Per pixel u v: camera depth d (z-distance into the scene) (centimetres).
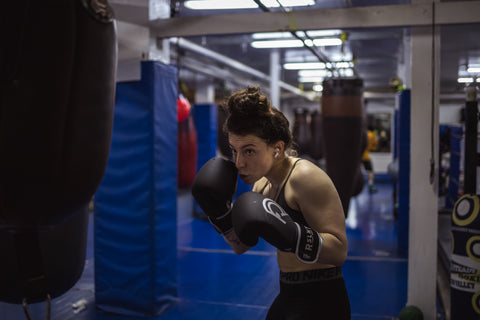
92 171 78
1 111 68
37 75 68
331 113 302
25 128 68
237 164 104
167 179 280
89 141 75
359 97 303
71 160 73
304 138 791
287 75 811
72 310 280
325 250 96
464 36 479
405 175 419
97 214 278
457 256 217
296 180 105
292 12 245
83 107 73
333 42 488
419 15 230
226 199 110
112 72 79
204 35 261
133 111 265
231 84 818
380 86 1054
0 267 89
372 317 269
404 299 299
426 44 236
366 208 691
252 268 375
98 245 279
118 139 270
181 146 769
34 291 82
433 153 237
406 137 417
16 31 67
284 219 93
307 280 110
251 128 99
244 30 252
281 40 499
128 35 264
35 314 273
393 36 461
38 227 78
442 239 408
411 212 244
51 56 68
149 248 266
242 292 314
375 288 323
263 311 279
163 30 266
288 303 112
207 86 895
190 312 276
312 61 652
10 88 68
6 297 95
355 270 369
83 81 72
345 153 303
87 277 344
